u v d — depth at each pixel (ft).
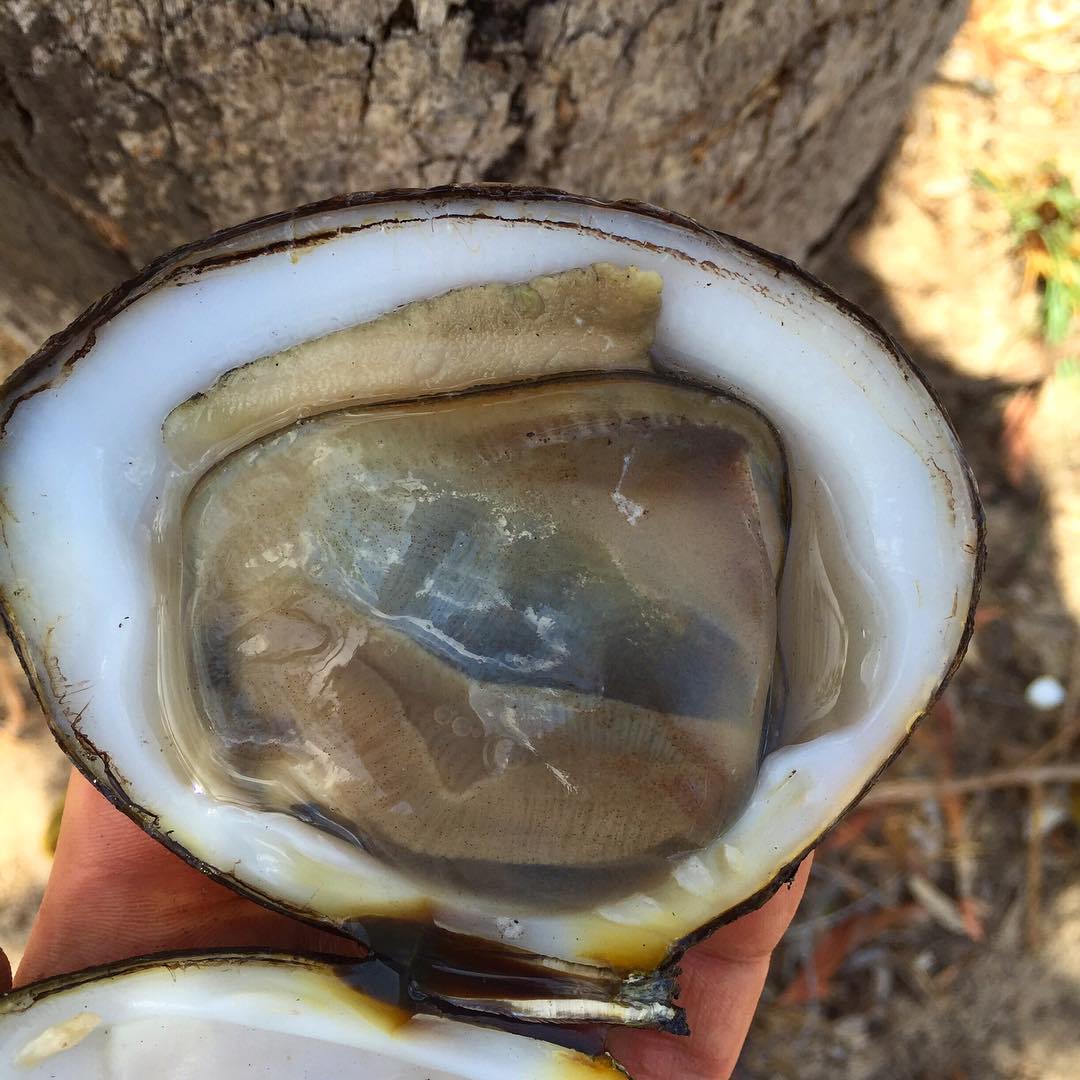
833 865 0.88
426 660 0.42
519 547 0.41
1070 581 0.92
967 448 0.92
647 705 0.42
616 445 0.41
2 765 0.76
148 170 0.51
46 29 0.44
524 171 0.52
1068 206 0.89
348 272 0.37
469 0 0.44
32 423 0.37
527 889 0.43
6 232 0.56
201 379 0.38
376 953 0.44
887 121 0.67
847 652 0.42
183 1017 0.42
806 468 0.42
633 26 0.46
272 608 0.41
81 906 0.50
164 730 0.41
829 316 0.39
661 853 0.43
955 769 0.89
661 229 0.38
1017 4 0.93
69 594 0.38
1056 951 0.90
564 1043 0.44
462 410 0.40
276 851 0.43
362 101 0.47
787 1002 0.87
